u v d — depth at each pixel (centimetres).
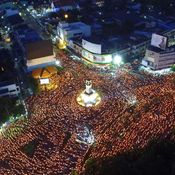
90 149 10331
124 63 15775
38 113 12281
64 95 13362
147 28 18888
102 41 16812
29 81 14462
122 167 8631
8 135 11194
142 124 11231
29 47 15038
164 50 14725
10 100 13012
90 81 13050
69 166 9738
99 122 11581
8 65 15562
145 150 9700
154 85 13750
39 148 10531
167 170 8425
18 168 9738
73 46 17000
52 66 15238
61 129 11369
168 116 11581
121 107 12338
